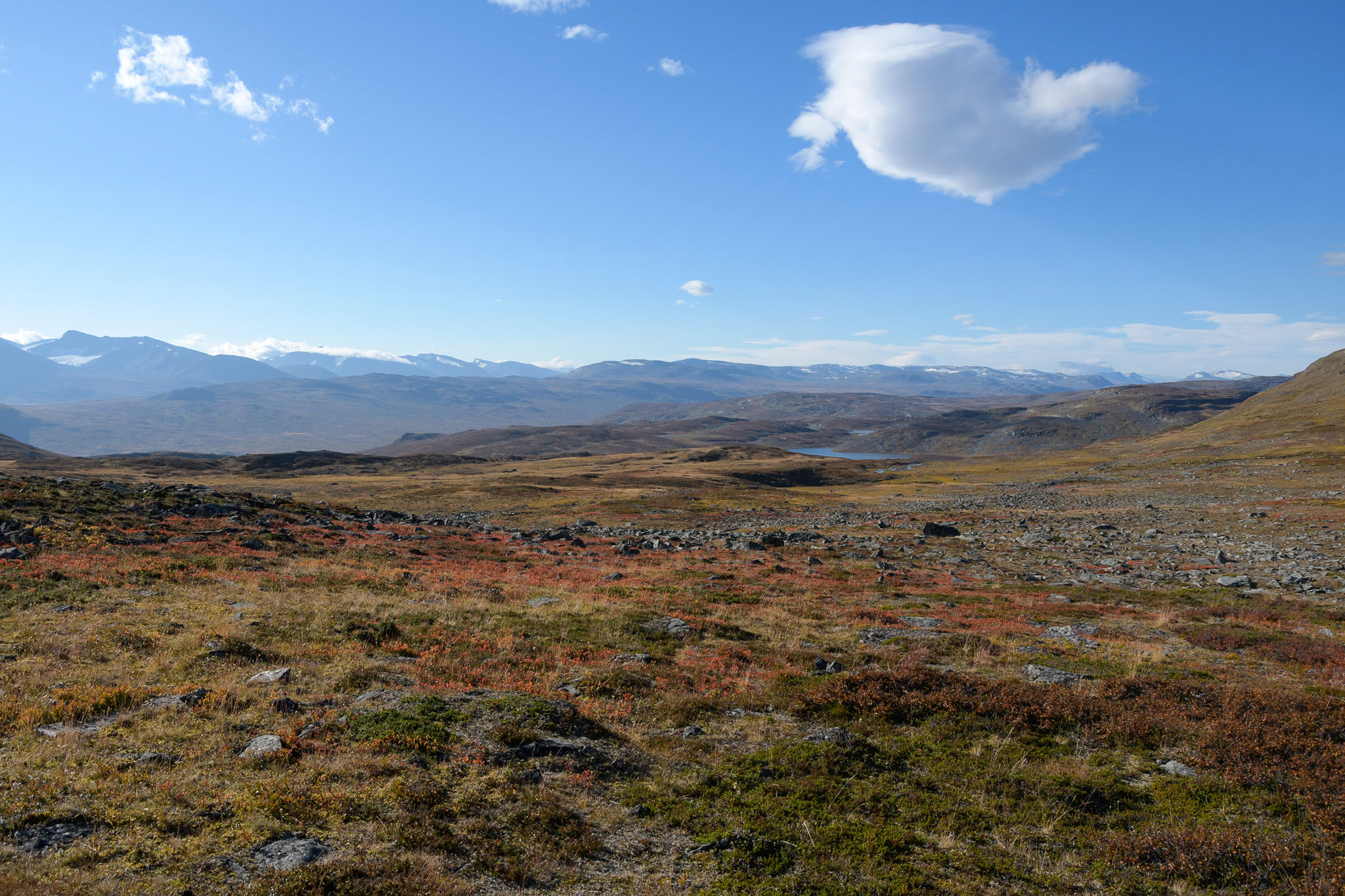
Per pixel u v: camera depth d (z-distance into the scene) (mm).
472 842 9594
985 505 102688
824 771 12672
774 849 10039
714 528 82000
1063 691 17094
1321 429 153875
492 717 13977
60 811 9031
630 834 10453
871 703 16297
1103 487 115625
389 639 21250
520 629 23422
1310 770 12219
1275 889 9109
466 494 119375
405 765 11500
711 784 12242
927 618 29328
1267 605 32812
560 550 52812
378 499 112188
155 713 13125
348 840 9234
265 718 13375
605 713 15523
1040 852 10305
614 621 25547
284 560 34656
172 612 22031
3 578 24422
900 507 106062
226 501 55719
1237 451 148125
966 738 14547
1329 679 20188
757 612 29406
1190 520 71125
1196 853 9781
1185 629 27547
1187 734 14336
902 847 10273
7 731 11664
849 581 41375
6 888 7176
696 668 20078
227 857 8523
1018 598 35656
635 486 144750
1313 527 59469
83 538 33344
